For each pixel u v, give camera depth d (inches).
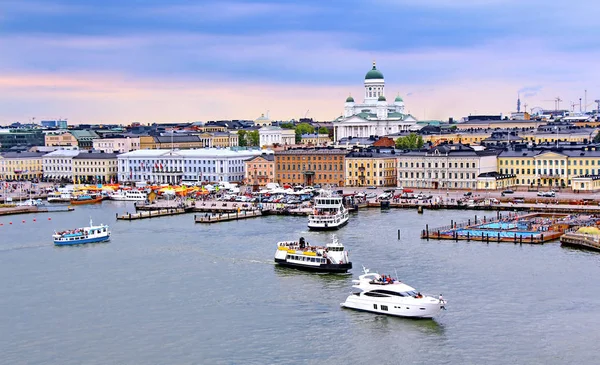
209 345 5221.5
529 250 7859.3
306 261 7185.0
